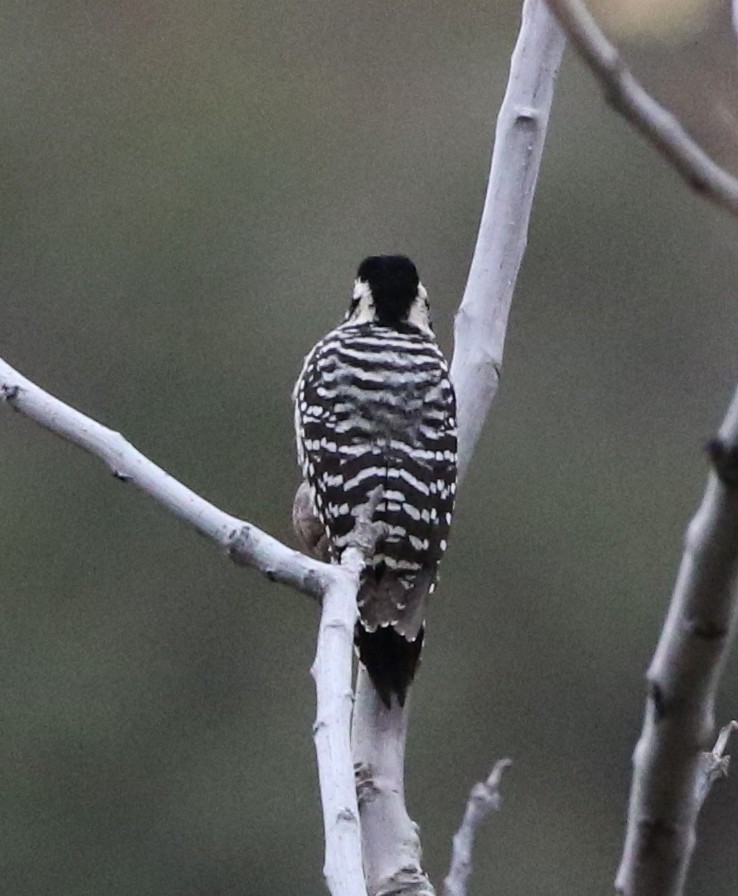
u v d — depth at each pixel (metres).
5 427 19.55
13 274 20.66
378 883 5.05
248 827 18.42
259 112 21.41
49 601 19.17
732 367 20.08
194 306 20.31
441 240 20.83
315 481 6.46
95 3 22.11
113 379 20.23
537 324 20.38
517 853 18.33
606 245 20.52
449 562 19.16
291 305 20.44
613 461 19.70
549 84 6.39
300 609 19.27
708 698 3.36
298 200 21.00
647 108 2.99
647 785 3.44
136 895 18.36
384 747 5.43
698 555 3.25
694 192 3.12
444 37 21.84
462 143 21.25
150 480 4.87
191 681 18.98
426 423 6.43
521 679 18.75
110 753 18.67
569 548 19.22
